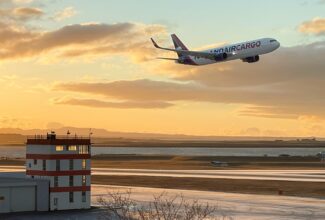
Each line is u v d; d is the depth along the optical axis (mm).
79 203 135000
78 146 135625
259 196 173750
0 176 145375
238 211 136000
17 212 128500
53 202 131875
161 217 102938
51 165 131875
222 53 171000
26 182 129375
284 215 129625
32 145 136250
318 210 138875
